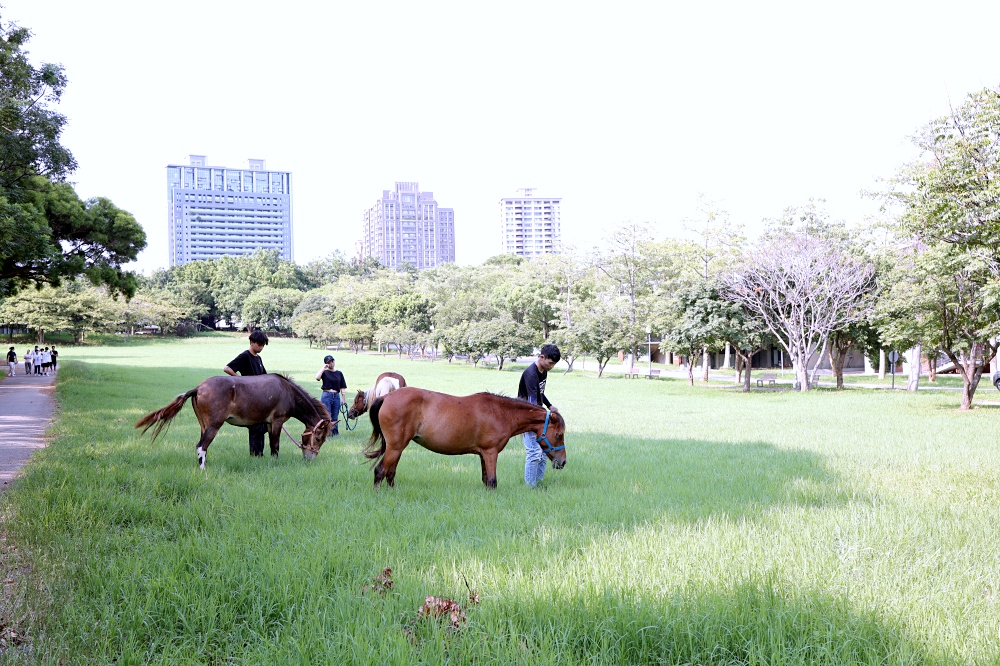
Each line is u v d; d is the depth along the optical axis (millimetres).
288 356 72062
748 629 3980
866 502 7930
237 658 3797
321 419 11047
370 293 98312
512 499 8055
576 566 5176
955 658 3711
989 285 18219
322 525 6473
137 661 3762
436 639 3859
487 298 69812
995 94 14391
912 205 16297
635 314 48312
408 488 8609
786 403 26406
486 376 43438
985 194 13758
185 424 15625
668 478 9695
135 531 6191
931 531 6352
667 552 5457
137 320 100938
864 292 34188
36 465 9422
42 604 4484
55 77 20172
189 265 139000
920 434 15672
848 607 4328
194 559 5352
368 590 4652
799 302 34281
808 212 38812
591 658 3740
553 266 61469
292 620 4281
